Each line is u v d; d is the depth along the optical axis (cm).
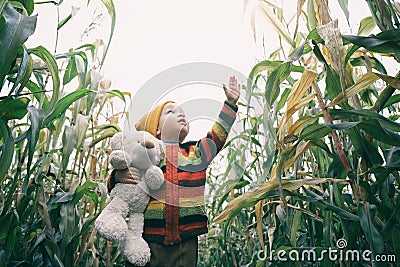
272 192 129
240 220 224
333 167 131
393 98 123
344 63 122
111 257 201
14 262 133
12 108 117
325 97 151
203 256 273
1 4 106
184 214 151
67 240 143
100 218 148
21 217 143
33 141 116
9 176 160
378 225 121
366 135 126
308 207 149
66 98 134
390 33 109
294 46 135
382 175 120
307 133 121
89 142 182
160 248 150
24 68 113
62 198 146
